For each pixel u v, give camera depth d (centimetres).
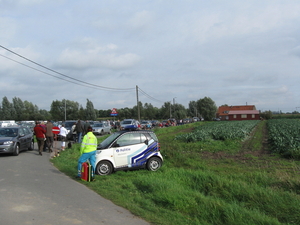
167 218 559
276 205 631
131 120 3528
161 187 743
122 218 541
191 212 614
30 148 1727
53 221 504
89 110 7194
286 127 3100
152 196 702
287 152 1388
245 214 573
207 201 652
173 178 903
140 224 516
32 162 1236
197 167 1158
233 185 776
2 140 1416
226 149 1698
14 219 506
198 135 2222
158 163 1072
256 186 770
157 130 3753
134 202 661
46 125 1614
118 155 1010
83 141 891
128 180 883
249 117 9350
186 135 2433
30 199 635
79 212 561
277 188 760
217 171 1069
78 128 1958
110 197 683
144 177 875
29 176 908
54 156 1409
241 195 715
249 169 1097
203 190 804
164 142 2211
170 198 657
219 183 802
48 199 642
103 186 793
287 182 793
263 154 1508
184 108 9988
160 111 9619
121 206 620
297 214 576
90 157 900
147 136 1073
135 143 1046
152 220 540
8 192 691
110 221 521
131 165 1030
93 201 645
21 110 7419
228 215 567
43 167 1107
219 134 2288
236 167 1145
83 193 715
